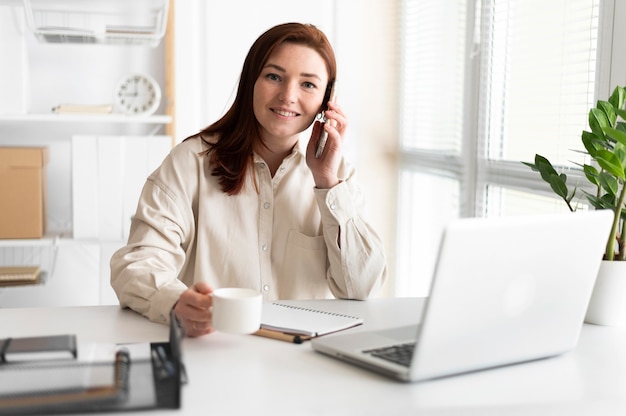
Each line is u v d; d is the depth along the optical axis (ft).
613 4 6.73
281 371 3.77
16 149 9.65
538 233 3.76
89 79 10.87
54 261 10.70
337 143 5.64
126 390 3.31
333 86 5.80
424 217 11.30
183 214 5.67
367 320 4.84
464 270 3.52
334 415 3.25
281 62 5.57
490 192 9.37
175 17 11.10
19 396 3.14
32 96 10.75
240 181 5.74
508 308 3.77
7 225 9.68
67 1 10.48
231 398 3.38
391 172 12.10
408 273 11.81
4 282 9.70
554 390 3.61
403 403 3.38
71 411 3.09
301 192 5.97
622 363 4.07
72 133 10.94
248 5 11.35
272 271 5.90
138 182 10.07
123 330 4.51
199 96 11.29
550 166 5.23
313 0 11.59
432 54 10.91
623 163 4.84
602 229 4.05
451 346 3.64
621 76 6.63
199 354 4.02
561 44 7.78
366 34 11.80
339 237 5.61
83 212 9.96
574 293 4.05
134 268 4.99
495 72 9.23
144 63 11.03
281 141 5.90
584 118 7.39
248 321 4.14
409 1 11.60
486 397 3.49
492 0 9.21
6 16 9.65
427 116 11.09
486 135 9.34
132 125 11.12
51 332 4.45
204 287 4.45
